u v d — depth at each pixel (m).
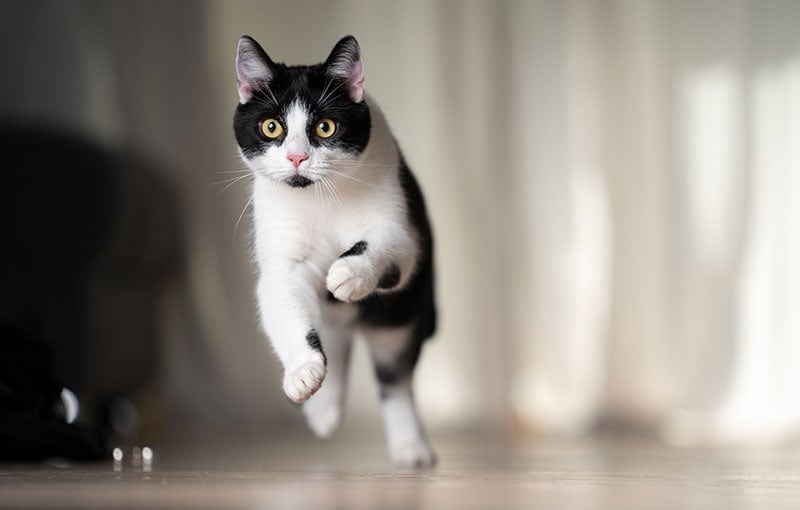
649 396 5.88
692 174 5.91
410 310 2.77
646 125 5.98
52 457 2.73
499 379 5.79
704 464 3.12
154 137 5.54
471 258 5.85
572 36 5.98
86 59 5.49
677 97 5.95
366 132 2.55
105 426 4.67
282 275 2.52
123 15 5.56
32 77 5.41
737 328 5.77
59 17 5.47
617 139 5.99
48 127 5.06
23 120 5.11
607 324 5.90
